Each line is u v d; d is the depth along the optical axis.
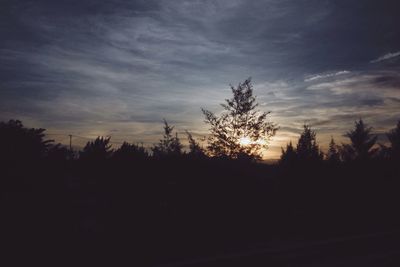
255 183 14.44
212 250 10.80
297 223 14.52
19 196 9.95
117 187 12.19
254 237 12.49
